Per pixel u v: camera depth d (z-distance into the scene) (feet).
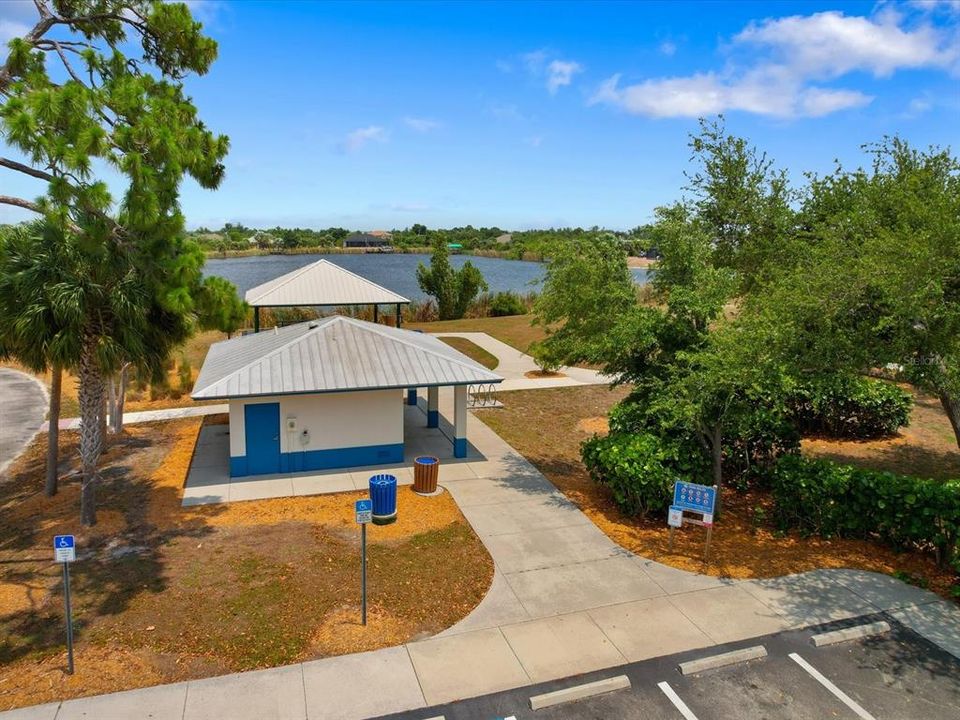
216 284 36.70
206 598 30.22
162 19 35.81
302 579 32.14
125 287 35.70
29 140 27.17
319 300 77.41
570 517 40.65
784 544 36.94
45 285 34.65
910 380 34.78
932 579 32.71
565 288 45.19
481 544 36.58
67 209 29.14
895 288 31.12
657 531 38.65
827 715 23.29
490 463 51.75
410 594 30.89
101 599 30.14
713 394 36.63
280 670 25.02
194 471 48.83
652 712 23.31
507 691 24.13
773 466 43.96
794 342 35.37
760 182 52.47
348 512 41.29
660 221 41.81
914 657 26.68
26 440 58.59
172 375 81.20
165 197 32.45
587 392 78.59
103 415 52.49
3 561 34.09
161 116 33.17
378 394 49.98
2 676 24.40
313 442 48.96
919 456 51.67
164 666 25.13
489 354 102.01
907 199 36.68
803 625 28.78
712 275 40.63
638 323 39.86
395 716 22.74
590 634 27.89
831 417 56.29
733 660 26.13
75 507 41.60
